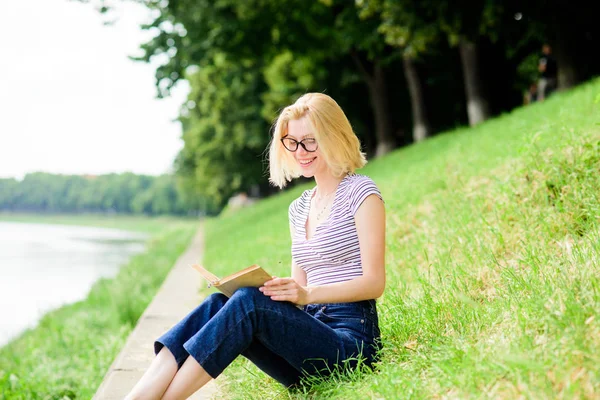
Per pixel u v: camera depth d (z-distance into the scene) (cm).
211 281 297
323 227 327
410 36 1328
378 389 279
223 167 4431
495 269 421
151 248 2748
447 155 966
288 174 354
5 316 1641
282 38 1902
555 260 367
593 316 265
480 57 1762
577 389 228
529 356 257
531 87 1934
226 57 1905
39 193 19150
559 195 489
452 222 566
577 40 1396
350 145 331
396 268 548
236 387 364
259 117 3497
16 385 609
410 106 2466
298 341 302
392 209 763
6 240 6406
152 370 297
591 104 757
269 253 901
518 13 1377
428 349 320
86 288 2252
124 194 17988
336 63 2383
